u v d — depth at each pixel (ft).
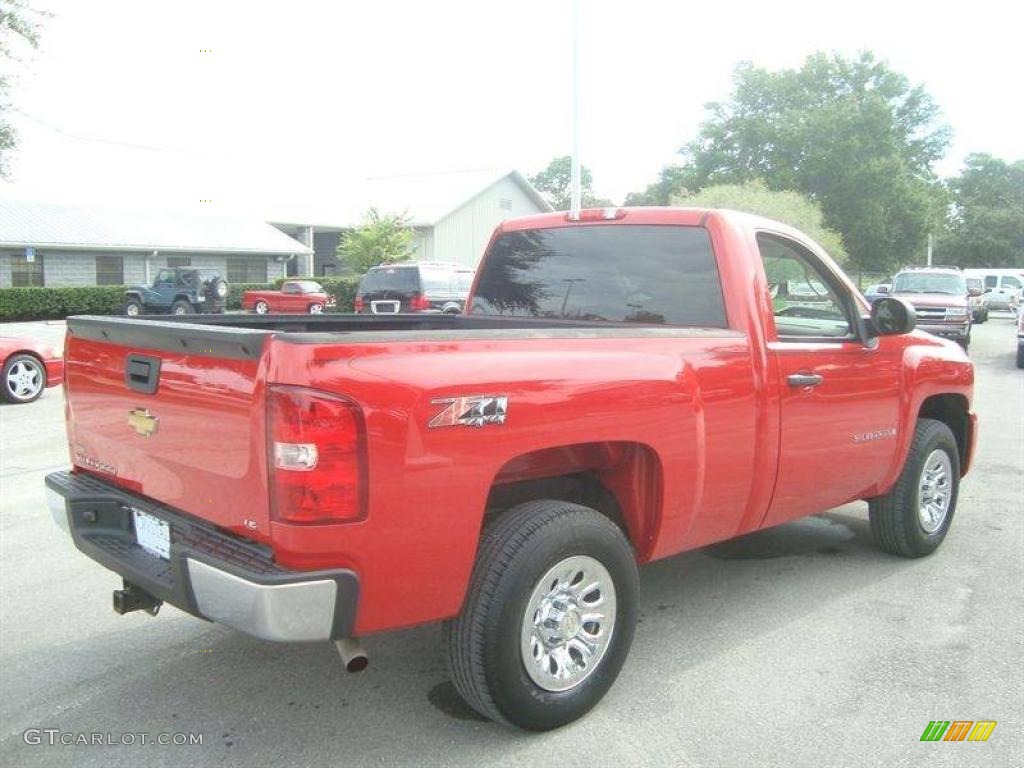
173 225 125.18
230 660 13.94
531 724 11.41
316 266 159.12
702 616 15.71
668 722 12.00
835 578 17.71
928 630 15.11
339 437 9.30
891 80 171.63
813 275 15.94
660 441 12.35
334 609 9.54
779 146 162.50
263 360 9.45
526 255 17.37
